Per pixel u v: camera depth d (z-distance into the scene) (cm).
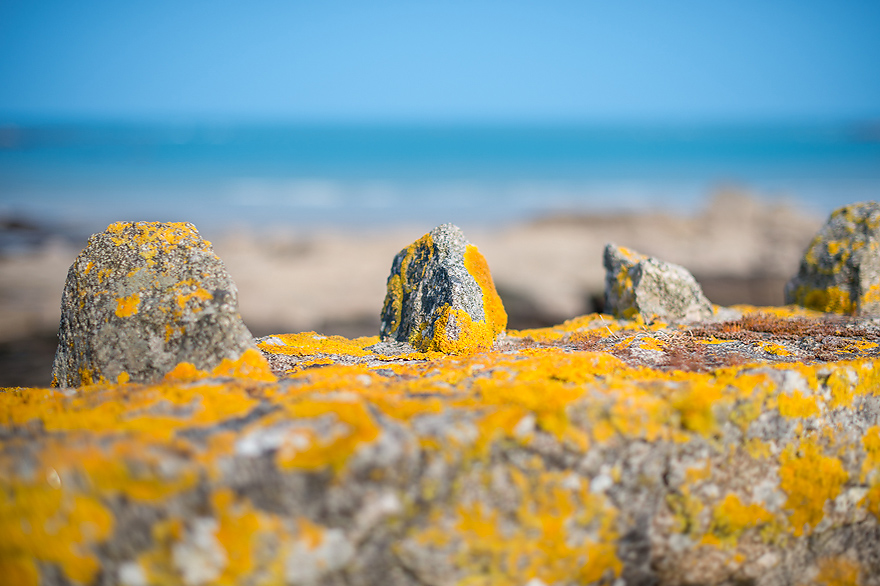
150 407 81
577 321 111
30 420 80
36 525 74
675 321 107
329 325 171
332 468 75
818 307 112
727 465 83
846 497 86
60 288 196
